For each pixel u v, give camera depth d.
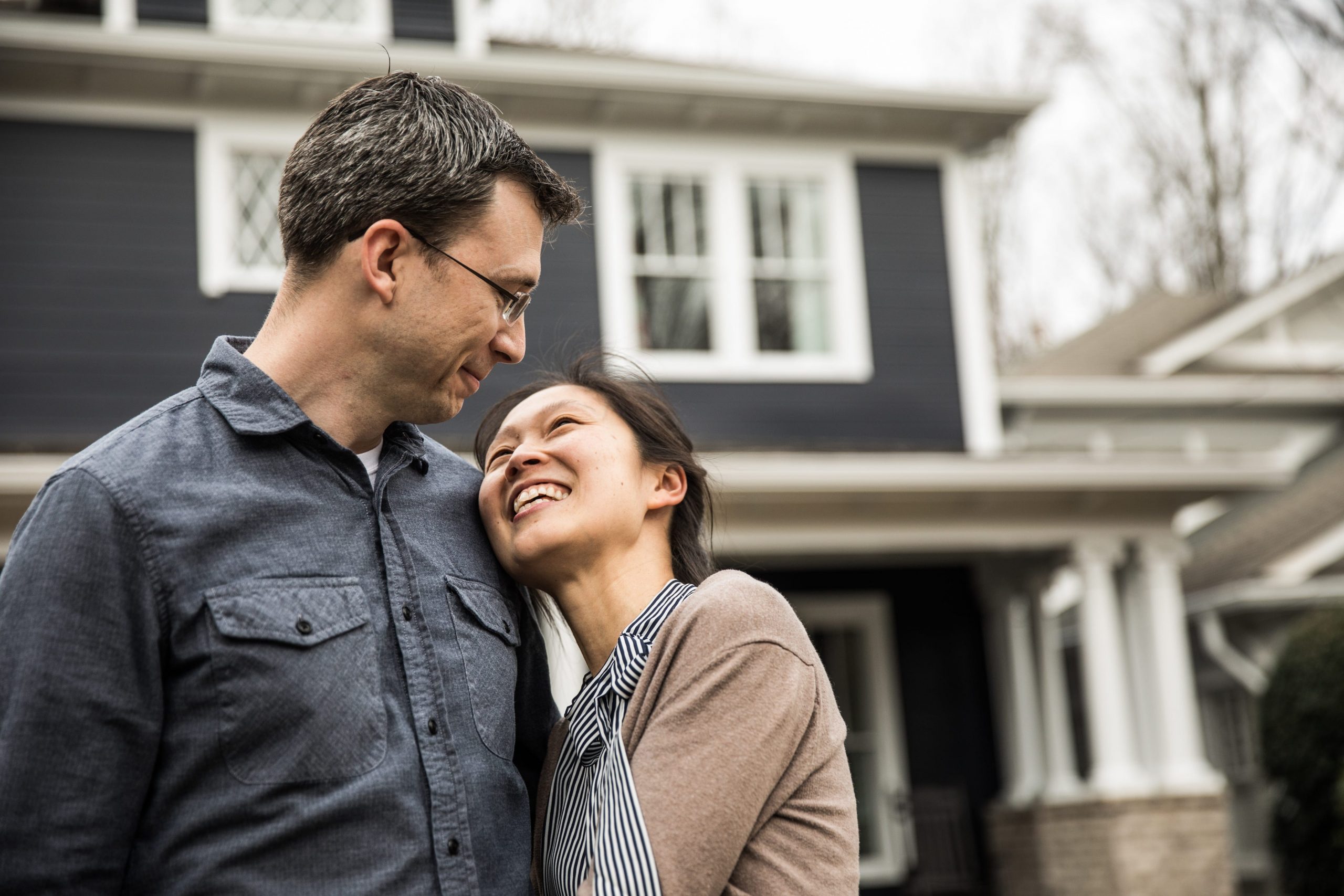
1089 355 14.34
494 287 1.99
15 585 1.75
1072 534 9.74
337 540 1.94
